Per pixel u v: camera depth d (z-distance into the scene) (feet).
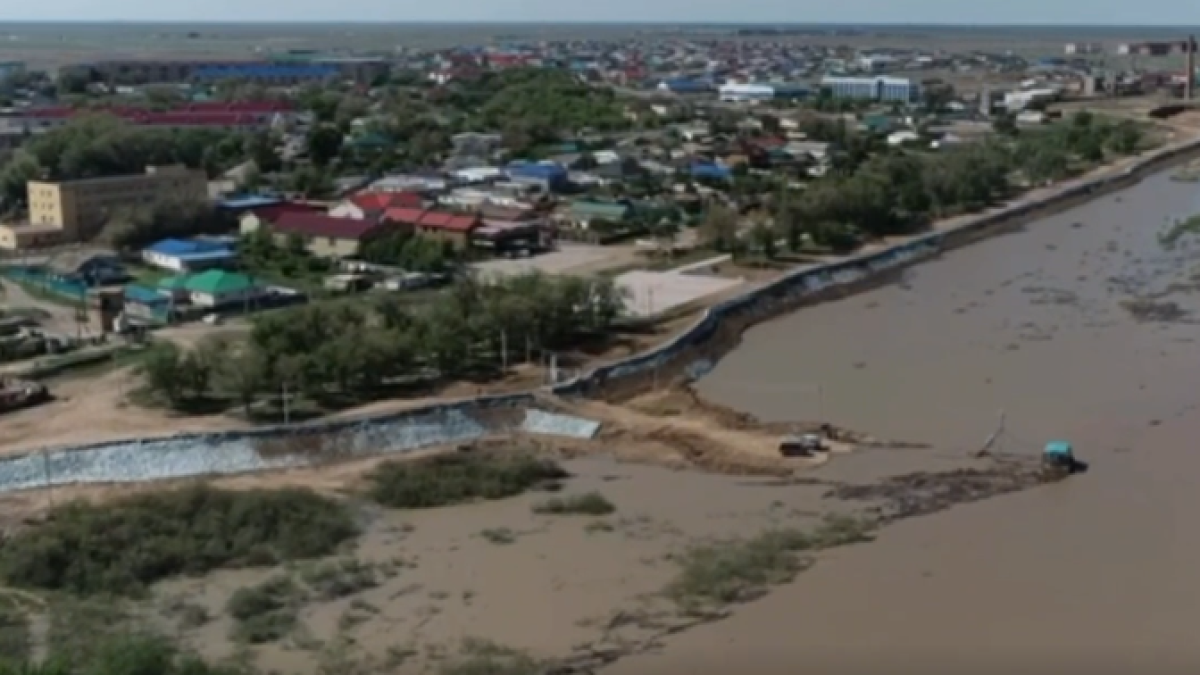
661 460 230.07
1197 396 265.75
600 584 178.29
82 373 271.28
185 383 249.34
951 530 196.13
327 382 255.50
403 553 190.19
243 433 228.22
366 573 182.09
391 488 213.05
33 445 222.69
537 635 163.32
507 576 181.57
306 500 204.54
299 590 176.65
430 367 270.05
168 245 387.34
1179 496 209.15
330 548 191.42
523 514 205.67
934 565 183.32
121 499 202.18
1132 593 173.37
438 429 240.32
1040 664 153.89
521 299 288.10
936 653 156.97
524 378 268.00
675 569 182.91
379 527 200.75
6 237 412.36
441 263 371.15
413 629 165.27
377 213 420.36
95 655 150.30
